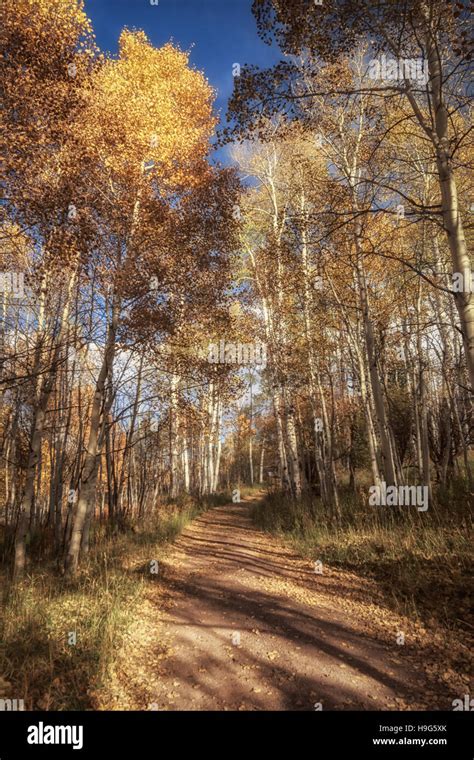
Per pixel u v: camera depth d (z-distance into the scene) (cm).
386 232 1148
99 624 537
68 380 1212
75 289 1022
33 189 682
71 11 694
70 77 711
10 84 622
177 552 1049
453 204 574
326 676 438
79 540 838
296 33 629
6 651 456
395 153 1020
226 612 626
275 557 931
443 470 1241
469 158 956
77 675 424
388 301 1270
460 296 555
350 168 1114
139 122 903
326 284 1241
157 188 994
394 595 609
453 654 454
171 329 1002
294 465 1465
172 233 950
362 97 1041
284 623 573
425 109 849
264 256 1500
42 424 922
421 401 1212
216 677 448
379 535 865
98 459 1034
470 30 567
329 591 679
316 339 1305
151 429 1609
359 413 1750
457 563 642
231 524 1542
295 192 1370
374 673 438
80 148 788
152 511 1559
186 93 1110
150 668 468
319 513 1166
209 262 1048
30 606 590
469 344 541
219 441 3158
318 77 928
